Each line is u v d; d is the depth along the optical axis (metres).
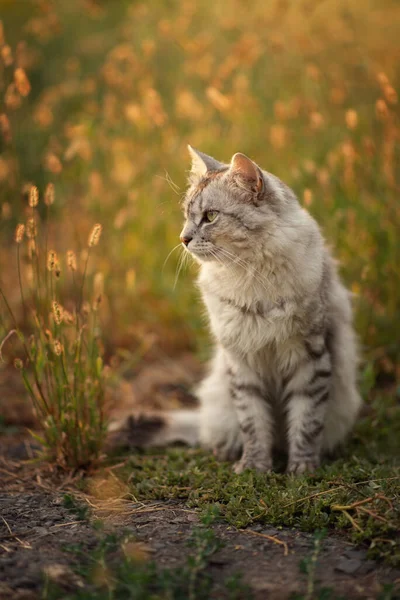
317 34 9.65
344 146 7.55
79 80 11.92
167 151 9.06
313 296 5.38
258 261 5.37
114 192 9.16
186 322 8.80
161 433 6.48
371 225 7.75
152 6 10.73
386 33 10.14
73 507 4.62
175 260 8.98
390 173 7.45
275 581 3.73
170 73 10.10
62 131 10.42
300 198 8.09
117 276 9.01
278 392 5.91
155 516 4.63
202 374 8.27
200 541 3.97
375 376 7.45
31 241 5.84
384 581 3.73
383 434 6.40
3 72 8.38
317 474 5.20
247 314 5.51
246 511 4.54
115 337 8.82
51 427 5.65
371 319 7.58
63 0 13.30
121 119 9.48
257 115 9.02
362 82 9.45
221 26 10.15
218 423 6.18
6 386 7.71
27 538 4.23
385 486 4.75
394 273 7.71
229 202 5.39
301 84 9.27
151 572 3.66
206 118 9.39
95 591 3.58
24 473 5.68
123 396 7.66
